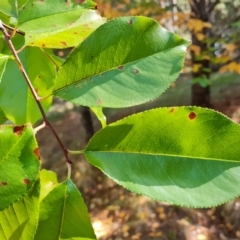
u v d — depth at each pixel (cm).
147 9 87
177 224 95
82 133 155
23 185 12
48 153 153
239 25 91
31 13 17
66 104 192
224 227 94
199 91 124
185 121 14
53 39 18
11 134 13
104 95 15
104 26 15
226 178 13
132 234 96
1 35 20
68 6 18
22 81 23
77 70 15
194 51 87
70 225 14
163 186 13
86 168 133
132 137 14
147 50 15
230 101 142
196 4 98
